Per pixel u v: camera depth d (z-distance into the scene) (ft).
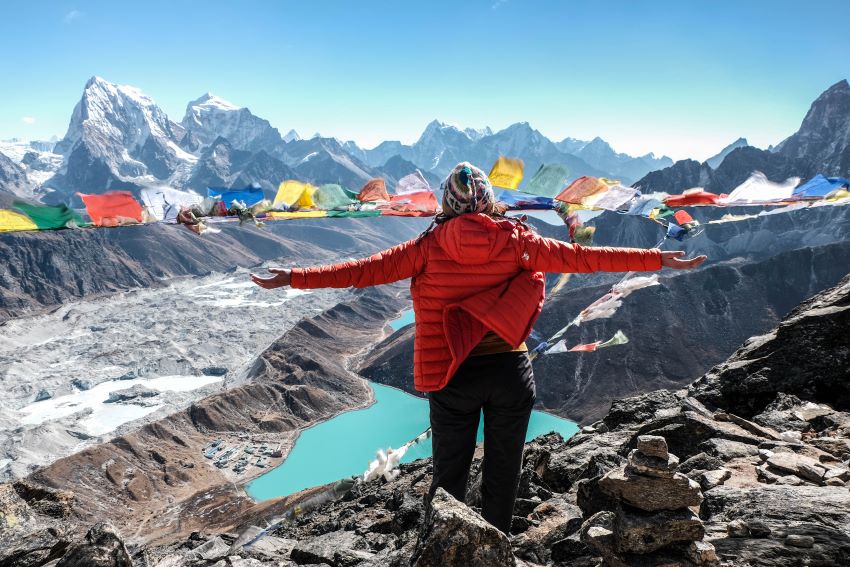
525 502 26.91
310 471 547.08
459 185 14.16
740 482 21.29
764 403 32.83
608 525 16.49
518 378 14.40
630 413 35.86
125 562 14.78
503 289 14.25
